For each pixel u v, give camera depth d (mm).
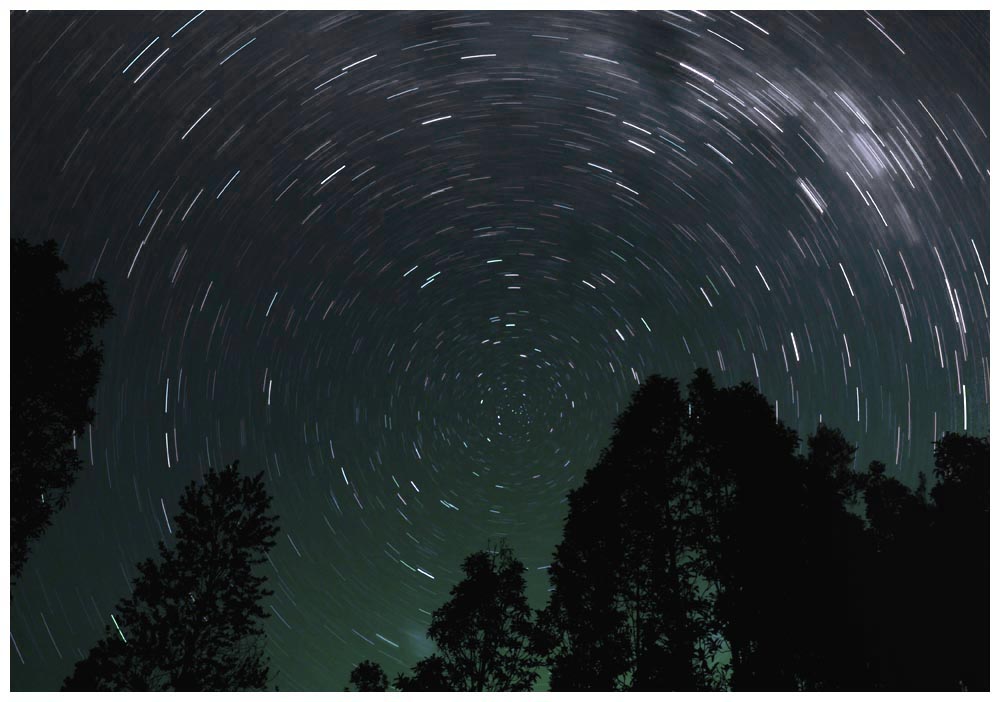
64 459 7863
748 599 7324
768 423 8586
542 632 9141
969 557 6992
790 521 7566
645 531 8703
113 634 9414
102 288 8008
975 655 6621
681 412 9328
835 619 7004
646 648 7957
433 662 9125
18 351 7098
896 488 8516
